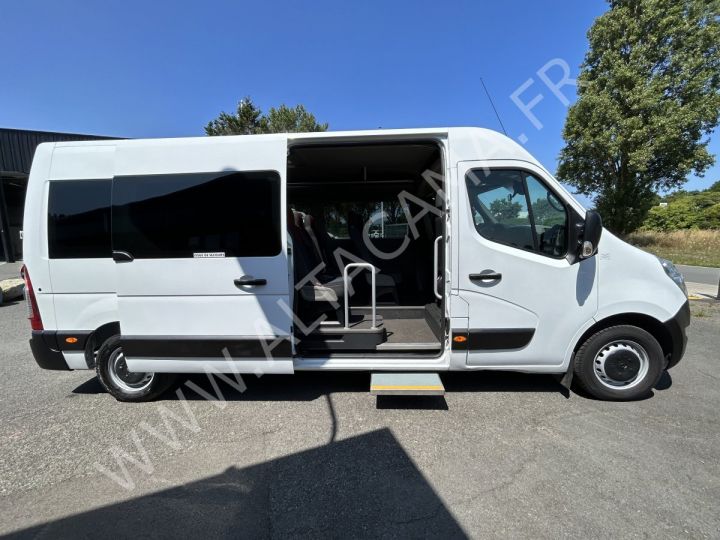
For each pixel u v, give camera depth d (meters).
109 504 2.14
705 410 3.02
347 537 1.86
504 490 2.16
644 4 14.54
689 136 15.84
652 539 1.80
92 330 3.18
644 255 2.99
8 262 16.48
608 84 14.77
